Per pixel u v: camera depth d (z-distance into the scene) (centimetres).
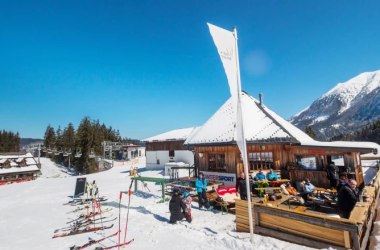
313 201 1281
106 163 8269
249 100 2277
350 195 989
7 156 7238
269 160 1947
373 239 920
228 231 1065
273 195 1435
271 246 865
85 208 1652
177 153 4025
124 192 2159
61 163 9325
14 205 1891
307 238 855
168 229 1139
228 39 952
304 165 1845
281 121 2152
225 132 2044
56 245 1034
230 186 1856
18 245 1058
